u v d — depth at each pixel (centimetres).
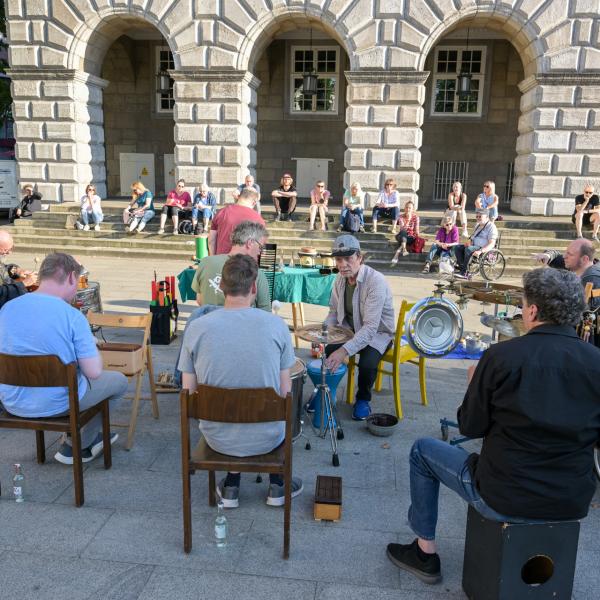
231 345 301
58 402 351
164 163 2111
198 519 346
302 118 1988
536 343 238
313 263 764
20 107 1577
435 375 612
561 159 1447
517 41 1498
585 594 291
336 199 2030
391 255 1315
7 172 1964
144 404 514
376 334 488
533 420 232
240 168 1548
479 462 262
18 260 1309
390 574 304
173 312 729
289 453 302
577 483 241
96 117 1673
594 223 1315
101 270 1214
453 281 626
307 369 470
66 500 363
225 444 311
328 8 1441
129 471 401
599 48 1379
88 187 1454
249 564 308
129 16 1521
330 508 345
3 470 398
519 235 1355
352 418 496
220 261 474
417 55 1434
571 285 239
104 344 442
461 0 1401
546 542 253
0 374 340
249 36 1476
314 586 293
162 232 1420
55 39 1528
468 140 1942
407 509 364
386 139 1477
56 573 296
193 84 1513
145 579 294
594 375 233
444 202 1994
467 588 284
